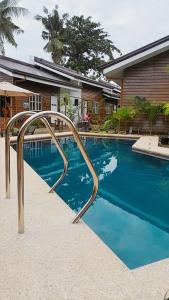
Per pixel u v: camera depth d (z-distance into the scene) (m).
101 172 5.91
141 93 12.03
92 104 19.27
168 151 6.79
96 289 1.48
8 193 2.94
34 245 1.94
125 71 12.16
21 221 2.11
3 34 26.58
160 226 3.19
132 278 1.59
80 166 6.44
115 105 25.92
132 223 3.26
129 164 6.72
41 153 7.98
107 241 2.78
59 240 2.03
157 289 1.49
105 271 1.65
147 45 10.78
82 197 4.20
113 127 12.77
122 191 4.59
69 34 36.03
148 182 5.18
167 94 11.65
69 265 1.70
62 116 2.13
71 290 1.47
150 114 11.41
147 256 2.48
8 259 1.76
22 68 14.99
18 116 2.79
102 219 3.36
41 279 1.56
